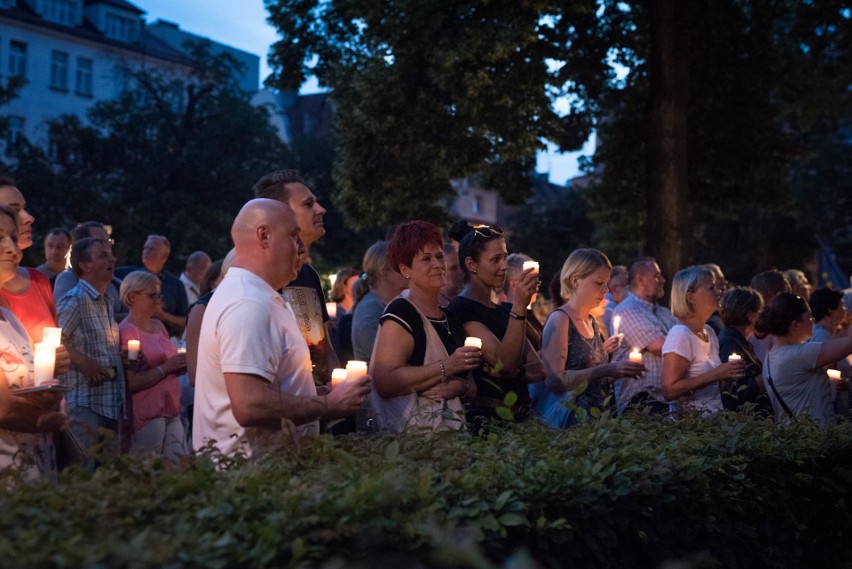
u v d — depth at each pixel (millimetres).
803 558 4199
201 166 36531
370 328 4996
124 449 5500
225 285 3180
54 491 2365
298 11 18969
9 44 47219
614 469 3102
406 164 17141
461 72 16281
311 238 4109
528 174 19828
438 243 4180
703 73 18062
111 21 52469
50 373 3262
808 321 5621
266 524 2191
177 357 5867
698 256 34031
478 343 3918
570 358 5418
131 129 36875
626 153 18969
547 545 2754
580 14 17078
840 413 6551
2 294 3783
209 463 2553
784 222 33062
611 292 9711
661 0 15508
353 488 2355
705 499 3484
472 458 3047
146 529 2102
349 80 18094
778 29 20203
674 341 5496
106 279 5707
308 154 43594
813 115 20297
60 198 35062
